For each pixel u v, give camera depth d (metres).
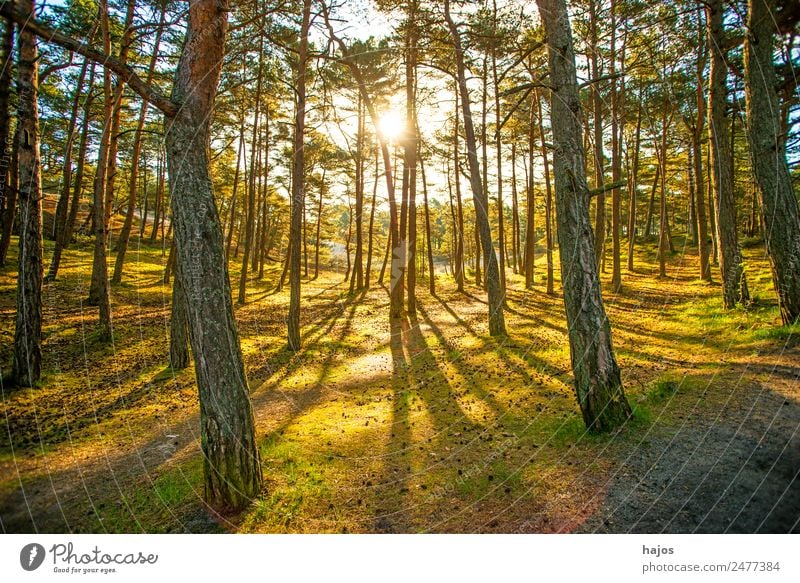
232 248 34.22
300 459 4.78
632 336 9.34
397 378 8.69
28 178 7.27
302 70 11.03
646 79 14.79
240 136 18.30
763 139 6.92
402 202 15.36
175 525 3.64
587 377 4.74
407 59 13.97
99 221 12.97
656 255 23.98
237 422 3.87
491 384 7.35
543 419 5.38
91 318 12.33
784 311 6.84
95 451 5.27
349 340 12.64
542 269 28.14
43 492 4.28
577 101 4.81
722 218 9.29
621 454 4.16
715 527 3.11
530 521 3.41
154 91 3.55
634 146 19.36
